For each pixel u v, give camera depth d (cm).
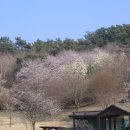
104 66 8119
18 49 12081
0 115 6812
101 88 7069
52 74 7956
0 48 12038
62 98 7350
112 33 13262
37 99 5841
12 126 5828
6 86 8619
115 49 10838
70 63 8600
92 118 4044
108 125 3928
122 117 4028
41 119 5591
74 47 11131
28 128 5547
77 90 7456
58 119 6253
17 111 6775
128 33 13225
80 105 7519
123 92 7056
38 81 7588
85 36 13888
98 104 7350
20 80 8256
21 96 6681
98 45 13012
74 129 4156
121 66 7994
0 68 9075
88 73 8169
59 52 10250
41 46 11394
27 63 8756
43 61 9094
